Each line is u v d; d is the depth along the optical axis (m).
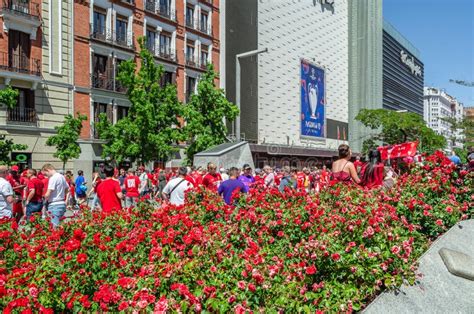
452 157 15.44
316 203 6.95
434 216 7.50
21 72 28.47
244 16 49.78
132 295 4.03
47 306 4.02
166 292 4.12
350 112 80.56
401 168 10.46
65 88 31.30
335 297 4.69
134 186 17.55
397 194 7.59
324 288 4.78
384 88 100.94
